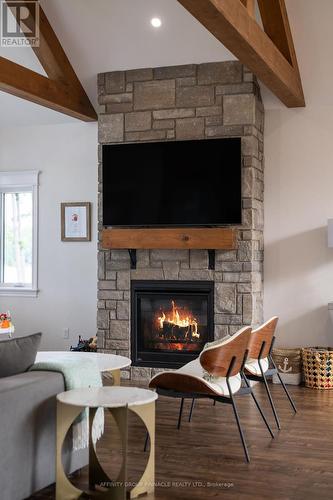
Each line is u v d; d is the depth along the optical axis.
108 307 6.84
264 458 4.07
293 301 6.78
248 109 6.36
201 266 6.52
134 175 6.70
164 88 6.63
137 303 6.75
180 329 6.66
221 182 6.41
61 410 3.38
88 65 6.82
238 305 6.38
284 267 6.80
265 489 3.54
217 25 4.27
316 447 4.31
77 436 3.59
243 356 4.34
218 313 6.45
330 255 6.68
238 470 3.85
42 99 6.32
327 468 3.89
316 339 6.71
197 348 6.60
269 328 4.93
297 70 6.37
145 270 6.71
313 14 6.10
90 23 6.48
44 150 7.75
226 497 3.42
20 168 7.86
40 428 3.45
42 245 7.76
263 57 5.07
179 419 4.79
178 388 4.26
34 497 3.45
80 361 3.88
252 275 6.38
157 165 6.62
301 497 3.42
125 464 3.33
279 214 6.82
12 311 7.90
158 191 6.62
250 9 4.84
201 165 6.47
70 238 7.61
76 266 7.61
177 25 6.25
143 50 6.55
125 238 6.59
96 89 7.05
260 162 6.72
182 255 6.58
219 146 6.41
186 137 6.56
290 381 6.46
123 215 6.75
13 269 8.10
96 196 7.51
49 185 7.73
